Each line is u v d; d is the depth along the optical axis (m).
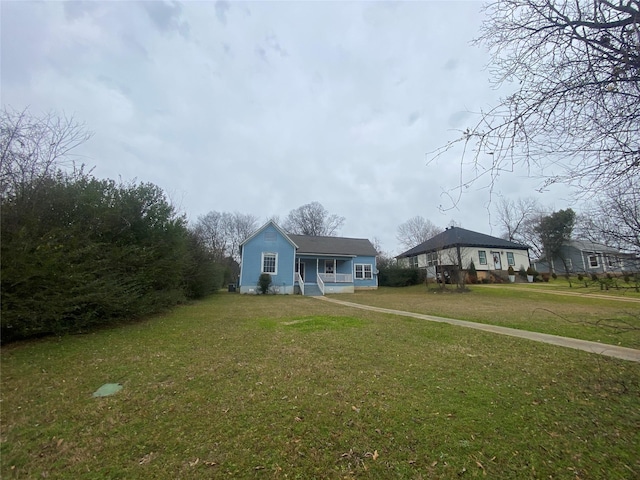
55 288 6.95
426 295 20.67
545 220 19.14
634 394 3.93
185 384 4.29
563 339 7.00
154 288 11.38
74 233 7.98
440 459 2.59
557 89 2.38
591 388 4.14
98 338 7.14
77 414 3.42
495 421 3.24
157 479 2.35
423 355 5.69
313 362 5.26
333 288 25.11
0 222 6.44
